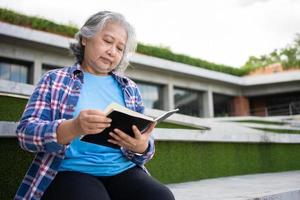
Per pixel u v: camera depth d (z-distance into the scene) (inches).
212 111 794.8
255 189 138.1
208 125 256.1
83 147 66.6
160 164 164.1
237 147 221.9
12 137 100.3
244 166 224.4
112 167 68.7
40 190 60.8
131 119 61.5
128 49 77.3
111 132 62.4
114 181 68.9
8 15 487.2
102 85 73.9
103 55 71.7
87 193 58.6
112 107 58.5
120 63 78.4
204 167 192.1
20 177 101.9
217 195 122.0
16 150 101.7
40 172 61.8
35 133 58.8
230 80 804.6
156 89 708.7
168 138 165.8
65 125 57.4
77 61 76.4
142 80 674.2
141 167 75.0
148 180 67.0
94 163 66.6
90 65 73.8
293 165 271.9
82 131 56.9
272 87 844.0
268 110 871.1
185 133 177.6
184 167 178.1
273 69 853.8
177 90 749.3
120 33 72.6
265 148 246.4
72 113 66.4
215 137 199.3
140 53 644.7
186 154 181.2
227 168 210.2
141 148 67.2
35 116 63.1
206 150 196.2
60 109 65.8
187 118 225.6
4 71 503.8
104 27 71.9
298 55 841.5
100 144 64.2
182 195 124.2
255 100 890.1
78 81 69.7
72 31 545.3
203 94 795.4
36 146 59.5
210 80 783.7
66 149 63.1
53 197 58.9
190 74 721.0
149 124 66.6
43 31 518.0
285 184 157.1
